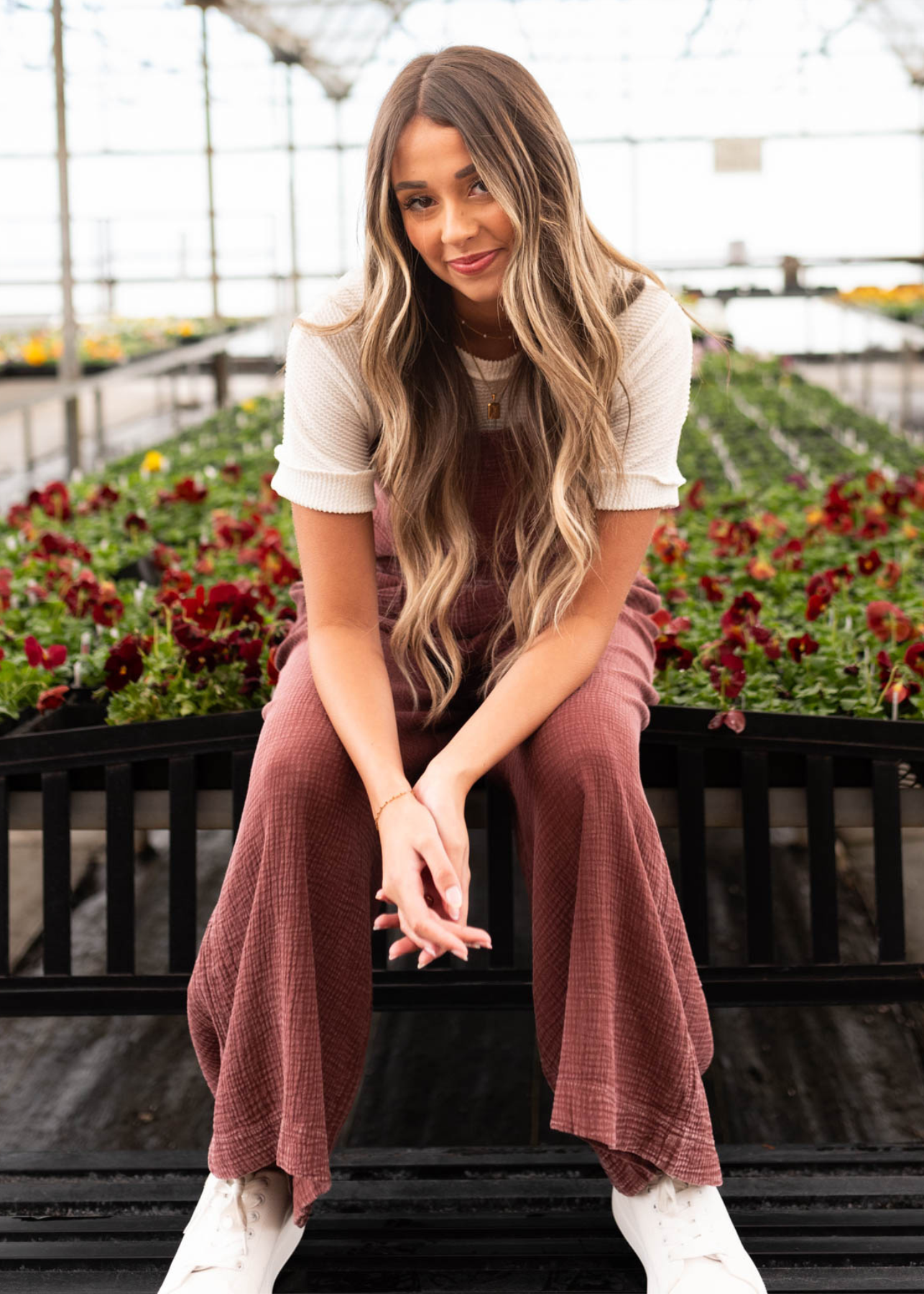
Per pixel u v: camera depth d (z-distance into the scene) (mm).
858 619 2588
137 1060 2148
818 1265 1410
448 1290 1374
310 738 1330
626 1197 1360
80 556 3125
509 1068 2094
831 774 1764
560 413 1444
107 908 1778
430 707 1564
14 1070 2125
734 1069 2059
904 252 12539
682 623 2203
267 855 1288
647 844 1321
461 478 1515
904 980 1746
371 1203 1526
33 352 7746
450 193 1342
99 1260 1433
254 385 12391
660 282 1502
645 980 1307
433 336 1479
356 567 1489
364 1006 1357
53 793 1780
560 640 1415
